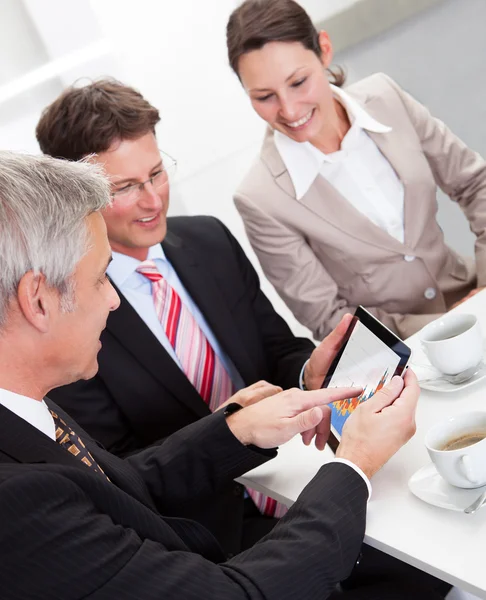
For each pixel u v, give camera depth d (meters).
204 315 1.60
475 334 1.14
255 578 0.88
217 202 3.25
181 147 3.15
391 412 1.02
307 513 0.95
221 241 1.70
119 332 1.51
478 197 1.89
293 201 1.81
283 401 1.17
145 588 0.83
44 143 1.53
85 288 0.92
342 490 0.97
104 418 1.50
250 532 1.49
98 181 0.94
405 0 2.96
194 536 1.09
